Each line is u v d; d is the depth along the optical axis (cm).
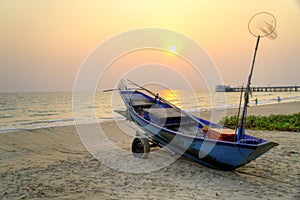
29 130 1273
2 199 423
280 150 705
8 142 993
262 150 451
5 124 1681
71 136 1117
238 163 488
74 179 523
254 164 587
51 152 819
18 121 1848
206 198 408
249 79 504
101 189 461
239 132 509
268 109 2175
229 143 465
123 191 448
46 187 479
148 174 543
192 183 482
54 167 620
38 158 731
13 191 460
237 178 504
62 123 1677
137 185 478
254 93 8200
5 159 723
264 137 893
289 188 446
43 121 1812
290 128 1033
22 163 671
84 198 420
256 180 489
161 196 420
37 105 3378
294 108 2253
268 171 539
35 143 976
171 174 539
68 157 729
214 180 496
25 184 498
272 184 467
